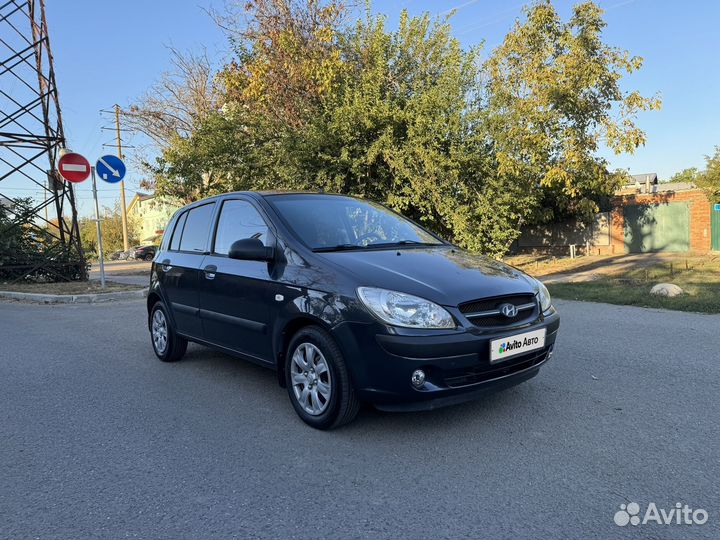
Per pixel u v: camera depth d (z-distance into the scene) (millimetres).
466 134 11766
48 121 14219
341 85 12836
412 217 12617
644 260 17594
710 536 2416
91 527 2646
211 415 4180
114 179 12258
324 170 11625
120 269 26781
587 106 13906
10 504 2891
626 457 3189
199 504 2840
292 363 3928
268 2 14453
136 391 4859
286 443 3582
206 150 13406
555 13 14039
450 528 2539
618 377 4723
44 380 5277
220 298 4715
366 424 3846
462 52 12320
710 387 4391
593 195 21781
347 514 2693
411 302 3357
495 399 4242
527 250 25906
